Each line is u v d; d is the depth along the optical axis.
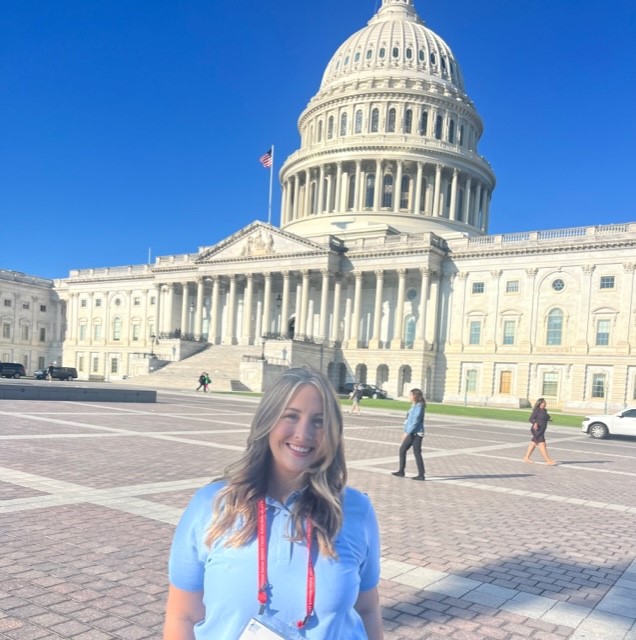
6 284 110.44
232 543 2.56
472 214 100.25
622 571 8.62
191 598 2.76
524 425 40.53
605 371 66.19
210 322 95.81
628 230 65.94
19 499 10.51
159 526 9.35
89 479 12.55
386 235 82.31
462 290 76.44
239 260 87.19
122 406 34.69
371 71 99.88
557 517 12.05
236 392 61.50
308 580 2.53
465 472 17.56
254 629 2.42
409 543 9.43
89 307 109.81
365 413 44.66
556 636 6.25
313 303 89.19
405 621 6.42
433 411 48.72
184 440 20.08
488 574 8.13
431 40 103.88
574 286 69.06
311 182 101.62
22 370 80.50
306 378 2.86
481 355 73.94
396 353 75.81
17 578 6.89
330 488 2.75
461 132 101.25
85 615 6.03
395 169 94.94
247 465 2.77
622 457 24.58
